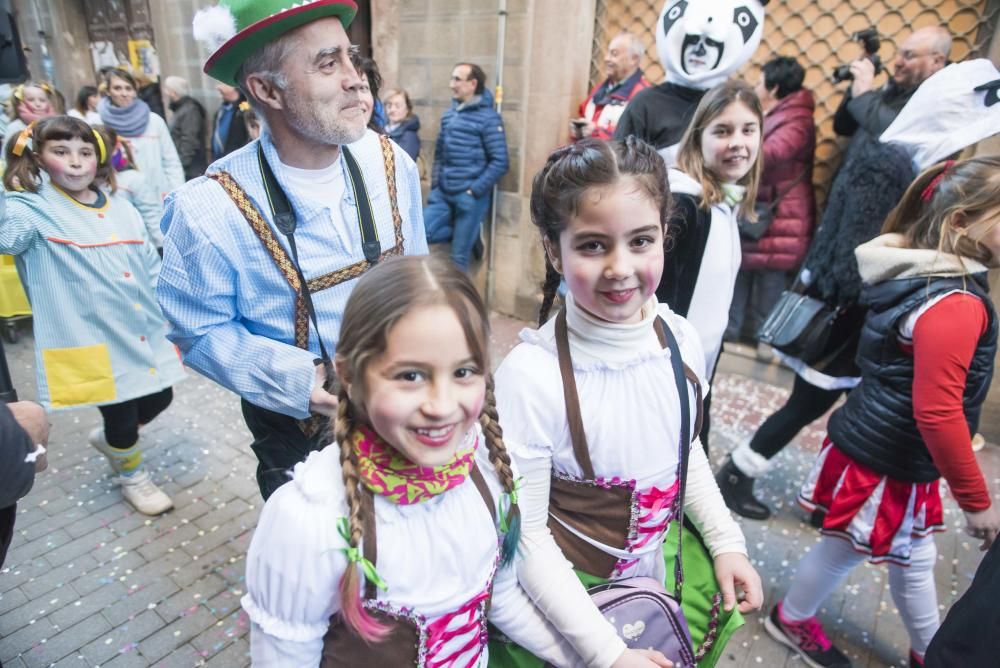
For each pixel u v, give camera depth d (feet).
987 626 3.51
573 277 3.40
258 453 5.16
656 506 3.76
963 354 4.71
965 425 4.79
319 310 4.55
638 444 3.58
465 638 3.14
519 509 3.27
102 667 6.36
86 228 7.43
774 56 12.19
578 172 3.26
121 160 10.87
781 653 6.66
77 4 22.38
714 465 9.89
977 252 4.76
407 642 2.92
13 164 7.11
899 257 5.12
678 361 3.74
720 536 4.06
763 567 7.86
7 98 16.71
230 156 4.41
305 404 4.27
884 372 5.44
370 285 2.63
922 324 4.87
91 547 7.97
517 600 3.47
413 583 2.85
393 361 2.52
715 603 3.85
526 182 14.29
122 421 8.11
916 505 5.59
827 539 6.06
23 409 4.17
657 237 3.38
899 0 10.77
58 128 6.99
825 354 7.66
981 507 4.89
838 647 6.76
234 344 4.42
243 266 4.38
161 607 7.09
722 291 6.34
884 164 7.21
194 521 8.51
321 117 4.06
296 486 2.77
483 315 2.70
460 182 14.01
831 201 8.05
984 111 6.49
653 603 3.54
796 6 11.71
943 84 6.77
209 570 7.64
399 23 14.93
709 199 5.98
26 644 6.57
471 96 13.53
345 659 2.94
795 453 10.35
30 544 8.00
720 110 5.90
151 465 9.70
